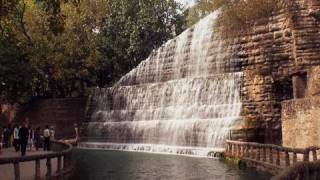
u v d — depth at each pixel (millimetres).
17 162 18656
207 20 52344
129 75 59375
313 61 38969
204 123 40688
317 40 39219
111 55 69250
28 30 61625
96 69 66500
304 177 15117
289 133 31578
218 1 54531
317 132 28219
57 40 62500
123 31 69875
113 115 53688
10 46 53812
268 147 27766
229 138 37469
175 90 47219
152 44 70812
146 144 46250
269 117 39688
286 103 31984
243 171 26906
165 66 55719
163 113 47281
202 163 31562
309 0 39688
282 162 27156
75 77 66000
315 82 32750
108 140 52094
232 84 42062
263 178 23812
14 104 65250
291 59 40656
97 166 31016
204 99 43906
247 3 44656
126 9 70500
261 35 43188
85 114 57344
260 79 40781
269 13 42812
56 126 60281
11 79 54312
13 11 35594
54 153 22562
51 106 61312
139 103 51281
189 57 52969
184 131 42344
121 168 29500
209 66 49812
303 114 29797
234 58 46344
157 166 30156
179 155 38594
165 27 73312
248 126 38031
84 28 65062
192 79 45719
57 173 23000
